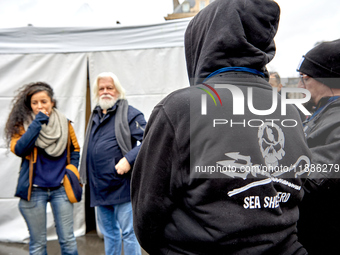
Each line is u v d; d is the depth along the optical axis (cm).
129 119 189
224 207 58
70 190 183
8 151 270
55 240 271
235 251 58
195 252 62
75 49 277
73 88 279
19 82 273
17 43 275
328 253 93
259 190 58
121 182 181
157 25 276
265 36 68
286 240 63
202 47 70
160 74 278
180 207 65
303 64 114
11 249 256
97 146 185
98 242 266
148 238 68
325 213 92
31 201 178
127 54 278
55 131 183
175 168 62
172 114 62
